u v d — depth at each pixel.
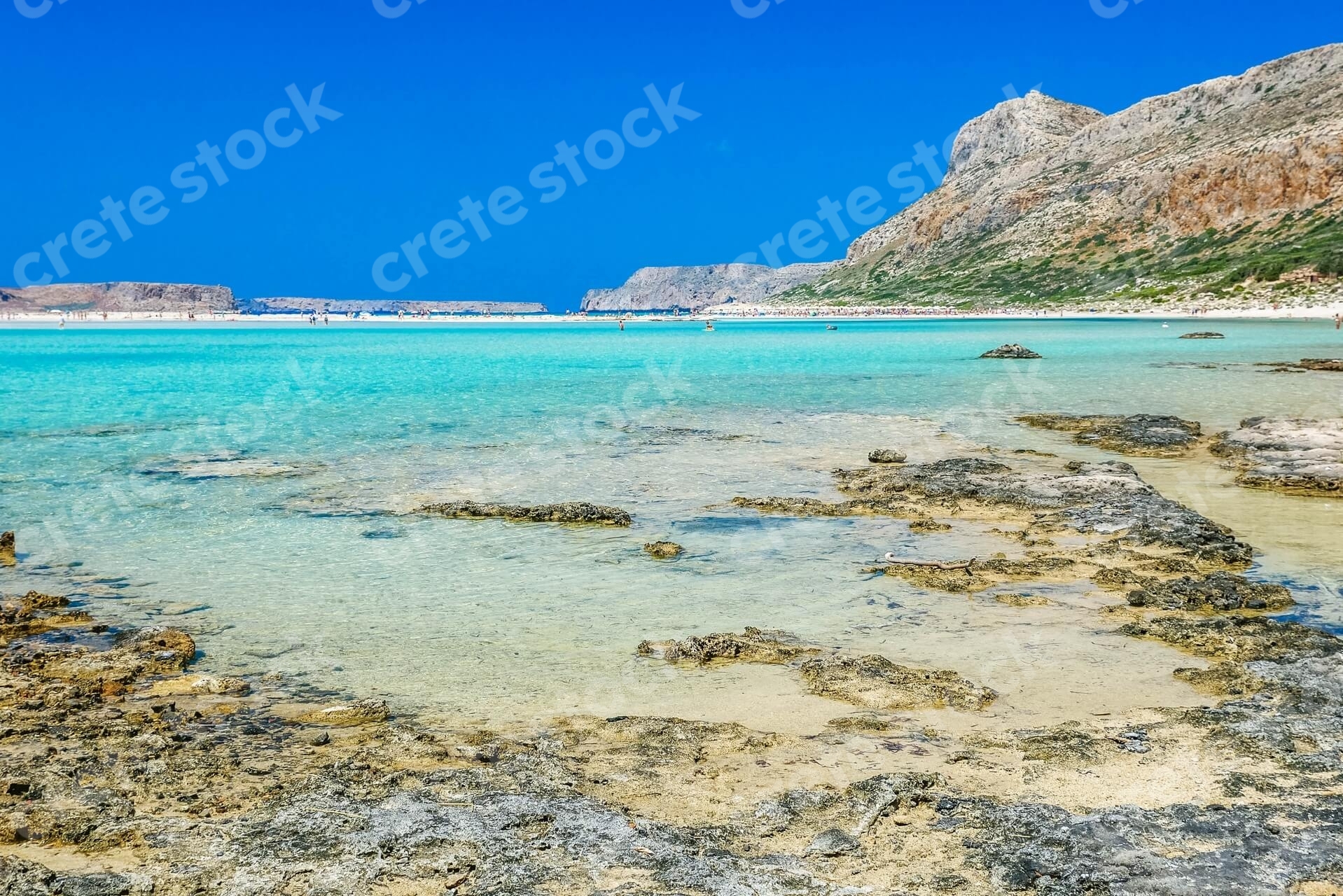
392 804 7.61
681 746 8.90
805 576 14.70
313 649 11.80
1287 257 115.06
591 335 106.12
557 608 13.32
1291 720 9.15
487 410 33.94
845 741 9.05
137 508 19.03
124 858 6.95
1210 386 39.03
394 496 20.06
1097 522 17.11
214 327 147.12
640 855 6.91
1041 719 9.58
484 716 9.79
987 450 25.06
